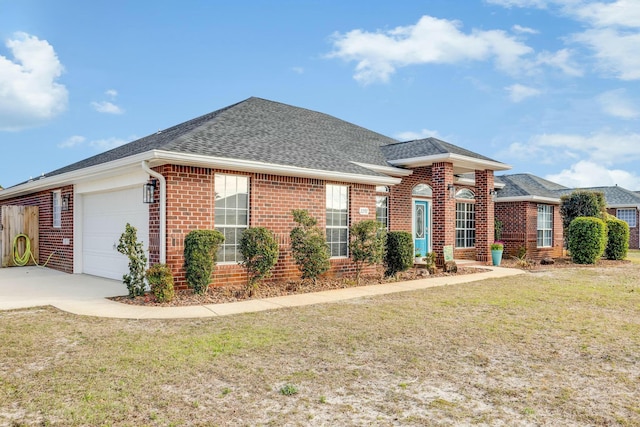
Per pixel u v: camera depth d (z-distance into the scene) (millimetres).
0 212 16547
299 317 7809
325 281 11953
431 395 4473
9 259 16219
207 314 7992
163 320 7516
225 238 10516
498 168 16797
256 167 10344
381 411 4082
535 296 10141
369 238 12117
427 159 14664
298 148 13039
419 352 5859
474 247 20109
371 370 5168
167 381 4723
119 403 4156
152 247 9922
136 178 10852
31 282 12125
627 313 8383
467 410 4129
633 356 5781
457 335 6711
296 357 5586
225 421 3832
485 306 8945
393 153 16422
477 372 5152
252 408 4102
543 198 20938
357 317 7852
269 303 9078
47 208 16172
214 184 10211
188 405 4141
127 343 6074
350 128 18578
